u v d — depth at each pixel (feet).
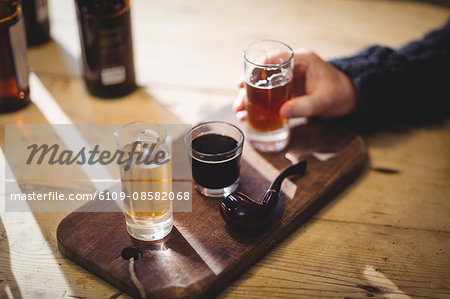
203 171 3.06
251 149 3.60
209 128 3.22
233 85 4.36
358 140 3.68
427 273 2.77
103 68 3.97
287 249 2.91
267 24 5.17
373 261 2.84
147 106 4.09
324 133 3.76
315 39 4.91
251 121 3.54
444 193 3.33
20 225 3.03
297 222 3.03
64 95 4.19
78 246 2.78
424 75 4.05
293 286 2.69
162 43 4.87
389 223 3.10
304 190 3.20
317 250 2.91
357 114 3.84
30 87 4.27
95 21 3.75
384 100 3.86
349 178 3.37
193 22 5.20
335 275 2.75
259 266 2.81
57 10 5.35
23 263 2.80
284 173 3.16
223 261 2.71
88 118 3.94
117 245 2.81
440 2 5.55
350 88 3.79
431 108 4.12
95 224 2.94
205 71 4.52
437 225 3.08
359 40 4.90
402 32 5.02
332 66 3.85
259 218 2.80
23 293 2.63
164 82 4.37
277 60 3.63
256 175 3.35
